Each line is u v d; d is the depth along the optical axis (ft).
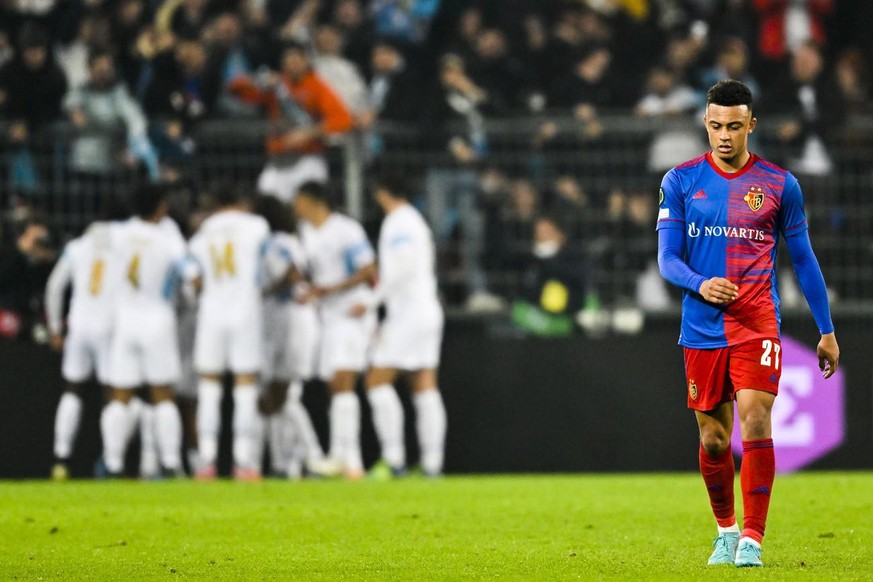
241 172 161.89
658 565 65.16
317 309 153.69
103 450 156.35
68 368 150.92
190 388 158.92
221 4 187.42
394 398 149.69
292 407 152.76
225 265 145.79
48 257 157.79
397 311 148.25
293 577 62.18
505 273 161.99
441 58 178.91
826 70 183.93
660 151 163.22
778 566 63.36
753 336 63.62
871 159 162.20
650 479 139.74
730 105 63.93
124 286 147.74
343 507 105.19
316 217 148.77
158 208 148.25
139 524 91.66
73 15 181.78
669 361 157.38
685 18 193.98
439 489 125.18
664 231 66.08
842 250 160.15
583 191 163.02
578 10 191.52
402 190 147.95
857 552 70.28
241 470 145.07
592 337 157.89
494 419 157.58
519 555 71.10
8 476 154.20
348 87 175.01
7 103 165.68
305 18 185.26
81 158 158.10
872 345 155.84
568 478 143.84
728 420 66.03
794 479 134.21
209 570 65.41
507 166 163.63
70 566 67.67
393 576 62.08
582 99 176.76
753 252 64.59
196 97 168.96
